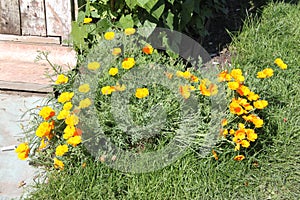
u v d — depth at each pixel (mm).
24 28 3391
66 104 2381
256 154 2527
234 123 2518
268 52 3557
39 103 3033
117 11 3105
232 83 2508
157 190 2340
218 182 2404
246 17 4195
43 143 2354
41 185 2359
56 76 3139
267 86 2938
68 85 2701
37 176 2455
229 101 2576
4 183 2447
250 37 3783
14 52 3367
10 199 2359
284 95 3018
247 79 2900
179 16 3332
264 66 3354
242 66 3340
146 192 2326
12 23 3377
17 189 2414
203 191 2346
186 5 3334
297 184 2467
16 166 2545
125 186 2369
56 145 2438
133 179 2365
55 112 2508
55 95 2990
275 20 4035
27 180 2467
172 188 2355
